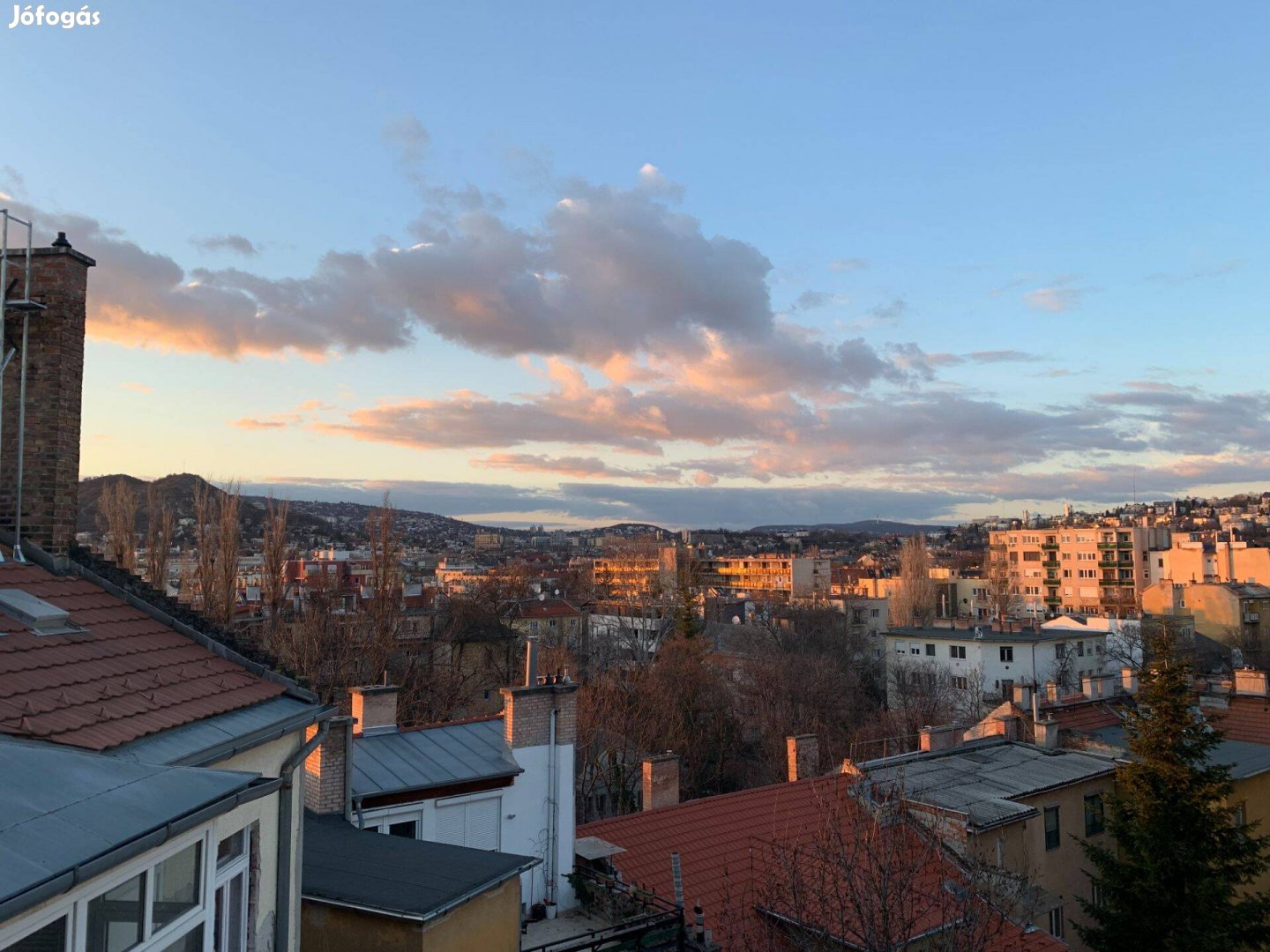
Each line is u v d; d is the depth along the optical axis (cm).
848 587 12662
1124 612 11175
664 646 6406
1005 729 3028
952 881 1828
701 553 17238
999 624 7875
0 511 1147
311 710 1095
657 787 2295
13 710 782
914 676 7100
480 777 1714
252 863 961
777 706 5584
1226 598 9675
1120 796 2391
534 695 1845
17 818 588
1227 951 1994
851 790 2117
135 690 932
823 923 1452
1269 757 3022
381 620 4631
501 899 1170
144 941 664
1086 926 2397
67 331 1190
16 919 528
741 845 2025
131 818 636
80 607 1076
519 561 17562
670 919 1434
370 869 1166
